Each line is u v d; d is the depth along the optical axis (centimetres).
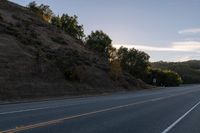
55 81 4638
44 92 4034
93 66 6431
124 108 2714
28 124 1588
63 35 7600
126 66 10738
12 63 4434
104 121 1812
